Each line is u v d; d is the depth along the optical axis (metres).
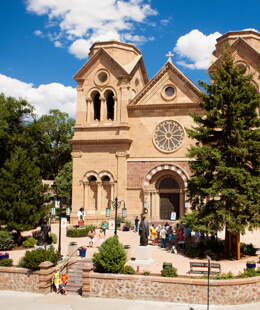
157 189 42.34
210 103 27.95
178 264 24.28
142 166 42.44
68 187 58.31
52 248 25.77
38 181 33.16
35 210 32.19
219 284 19.52
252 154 26.42
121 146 42.84
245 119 27.53
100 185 43.22
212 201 26.48
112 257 21.92
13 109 55.12
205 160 26.44
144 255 24.11
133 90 47.25
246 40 43.12
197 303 19.73
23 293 22.55
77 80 46.06
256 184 24.78
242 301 19.56
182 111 42.16
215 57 44.66
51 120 74.31
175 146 41.78
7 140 50.06
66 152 76.19
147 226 24.78
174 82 42.78
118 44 46.91
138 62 49.00
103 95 45.09
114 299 20.98
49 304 20.36
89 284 21.59
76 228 38.50
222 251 27.55
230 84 26.66
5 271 23.42
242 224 24.47
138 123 43.41
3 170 32.31
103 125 44.34
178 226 32.72
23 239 33.50
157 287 20.47
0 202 31.16
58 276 22.69
